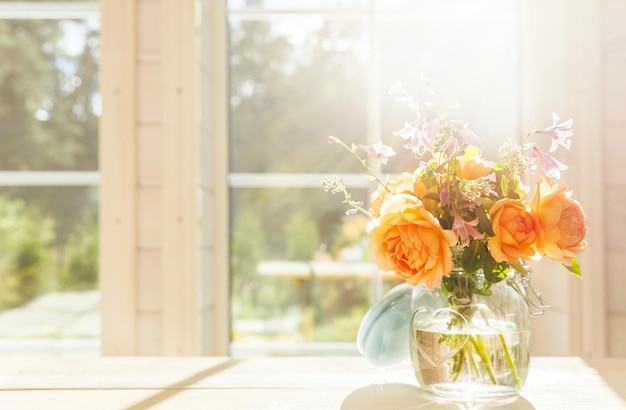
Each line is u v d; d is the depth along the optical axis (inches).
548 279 80.7
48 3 109.0
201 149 83.8
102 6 78.9
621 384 41.3
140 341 78.4
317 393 39.4
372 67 97.4
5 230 114.0
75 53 116.1
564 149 75.9
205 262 86.4
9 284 113.1
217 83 91.7
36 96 115.8
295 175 100.3
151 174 79.0
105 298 78.2
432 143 36.4
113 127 78.7
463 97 93.7
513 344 36.3
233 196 99.8
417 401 37.4
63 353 112.4
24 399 38.4
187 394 39.3
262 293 99.3
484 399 36.3
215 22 91.2
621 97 75.7
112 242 78.4
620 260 75.3
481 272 36.1
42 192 114.8
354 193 99.9
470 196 34.4
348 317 99.3
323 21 100.9
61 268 113.9
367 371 45.3
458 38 95.0
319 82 101.0
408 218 33.8
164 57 78.8
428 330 36.6
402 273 34.2
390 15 97.6
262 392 39.7
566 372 44.6
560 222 34.2
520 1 87.6
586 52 75.2
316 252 100.0
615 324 75.2
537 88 82.7
